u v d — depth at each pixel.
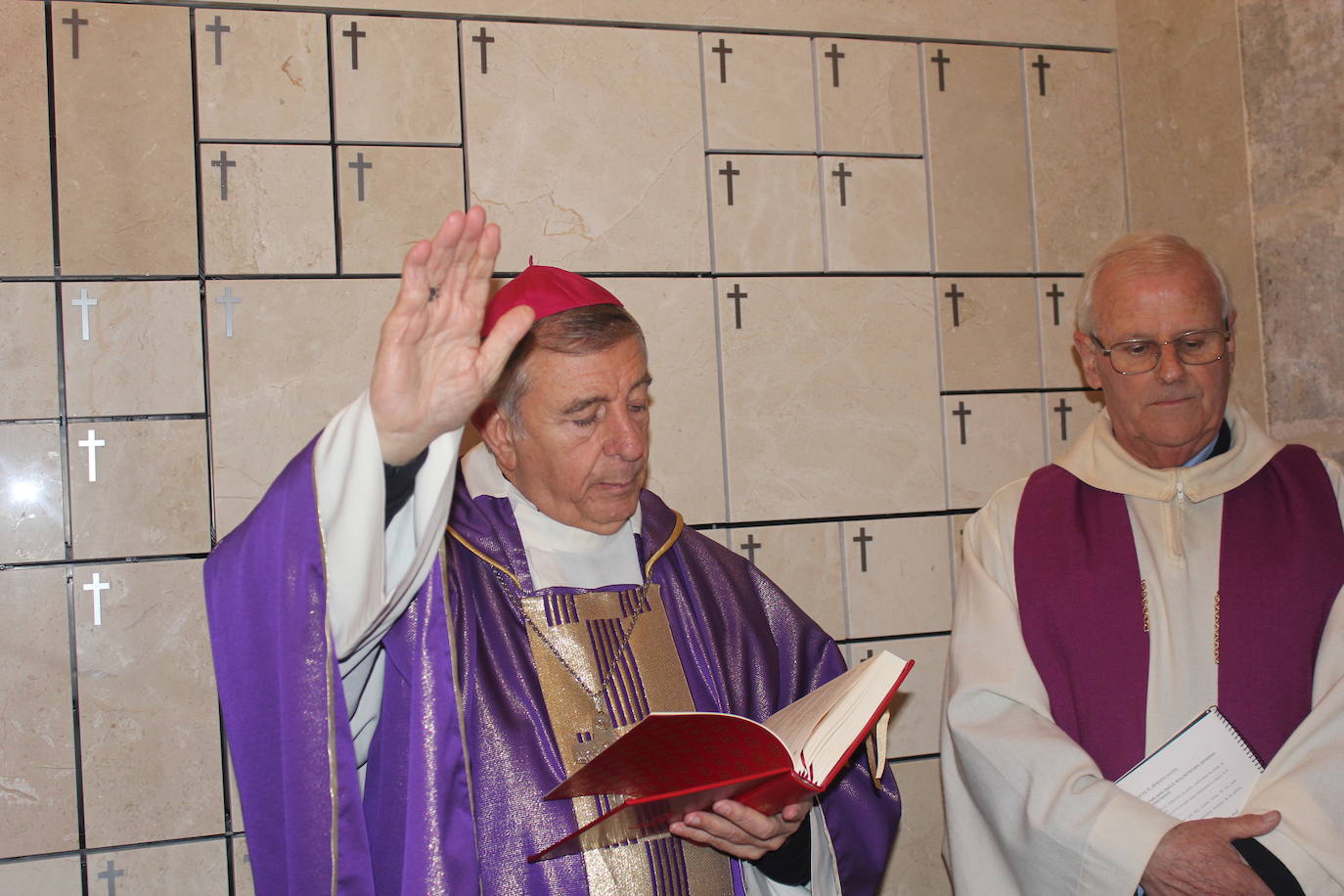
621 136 2.42
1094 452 1.95
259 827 1.33
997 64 2.68
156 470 2.12
